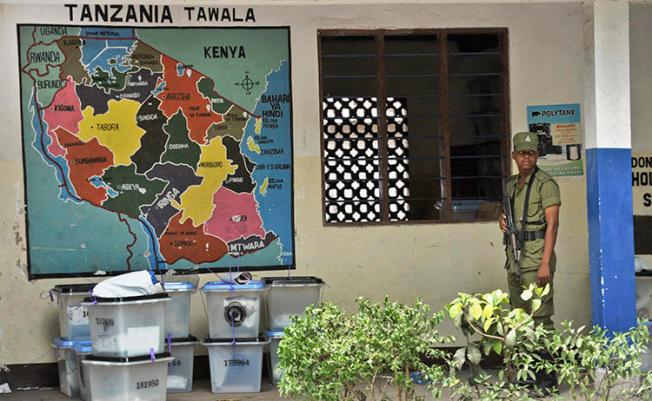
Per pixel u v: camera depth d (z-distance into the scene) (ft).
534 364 22.38
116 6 31.12
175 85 31.40
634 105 33.37
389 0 31.53
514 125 32.86
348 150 32.68
